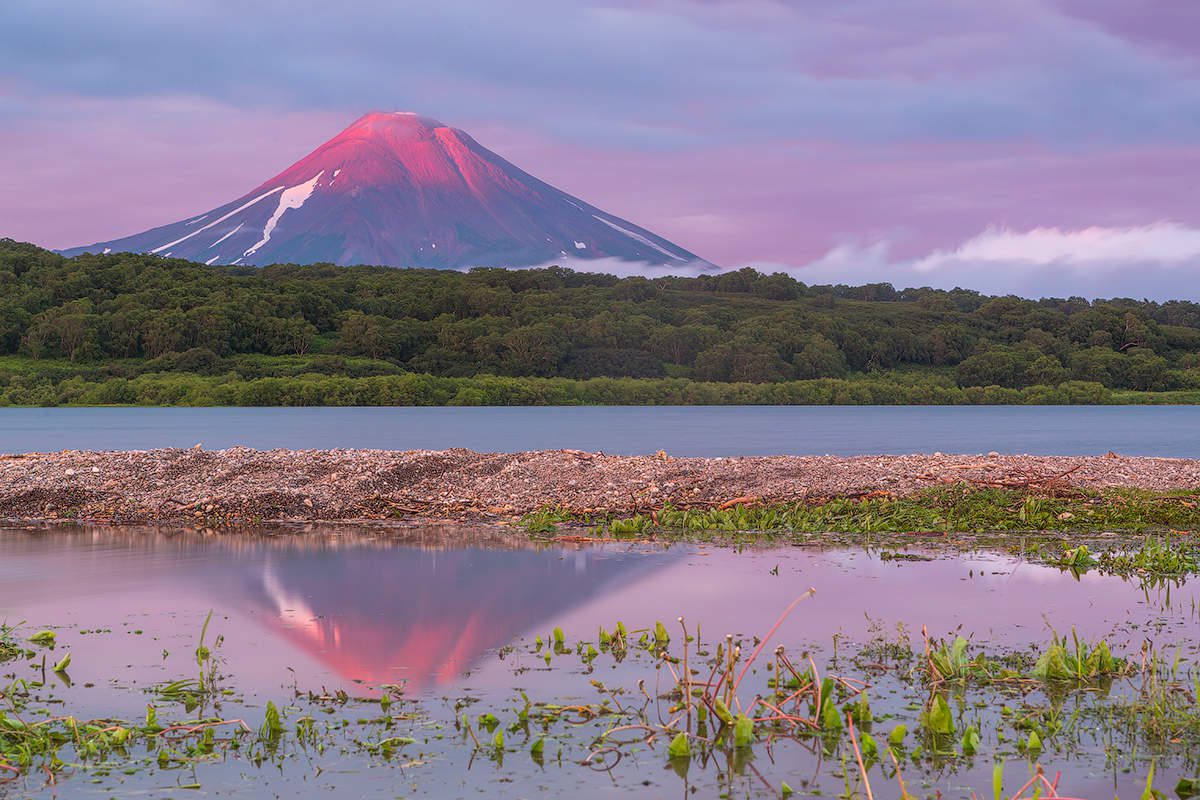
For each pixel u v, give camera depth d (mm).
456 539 23062
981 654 12266
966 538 22781
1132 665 11961
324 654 12781
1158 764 8969
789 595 16406
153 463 32469
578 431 93375
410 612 15180
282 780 8688
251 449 34875
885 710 10508
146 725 9906
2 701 10828
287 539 23125
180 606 15656
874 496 27469
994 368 199375
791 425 110312
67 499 28484
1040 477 29625
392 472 31062
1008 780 8664
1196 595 16219
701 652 12844
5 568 19141
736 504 26969
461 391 169500
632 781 8672
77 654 12773
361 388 167500
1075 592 16516
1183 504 26219
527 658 12594
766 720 10242
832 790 8484
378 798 8305
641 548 21516
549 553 20906
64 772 8875
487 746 9516
